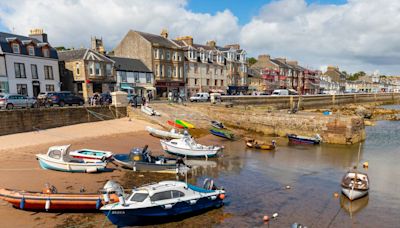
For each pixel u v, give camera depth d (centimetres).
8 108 2800
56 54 4481
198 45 6850
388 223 1255
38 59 4162
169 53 5834
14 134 2480
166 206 1215
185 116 3759
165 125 3309
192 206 1298
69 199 1209
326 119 3166
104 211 1129
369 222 1261
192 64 6331
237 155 2447
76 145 2345
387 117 5450
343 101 8306
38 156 1747
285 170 2027
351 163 2242
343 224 1237
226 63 7262
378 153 2603
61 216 1203
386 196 1566
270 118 3578
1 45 3725
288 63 10656
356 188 1491
